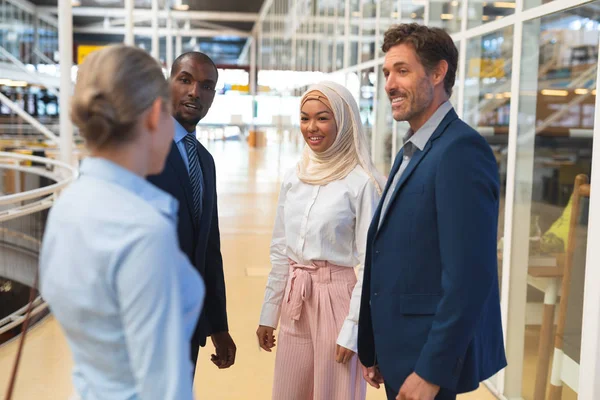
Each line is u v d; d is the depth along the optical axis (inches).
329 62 431.5
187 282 46.6
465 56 173.8
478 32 163.8
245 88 1430.9
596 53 111.7
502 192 150.4
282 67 756.0
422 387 68.4
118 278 42.5
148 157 49.1
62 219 45.1
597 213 101.8
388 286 75.3
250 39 1470.2
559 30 124.5
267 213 404.8
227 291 233.8
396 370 74.5
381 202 79.9
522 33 139.9
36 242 278.7
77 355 46.1
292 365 98.9
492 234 68.0
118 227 43.2
